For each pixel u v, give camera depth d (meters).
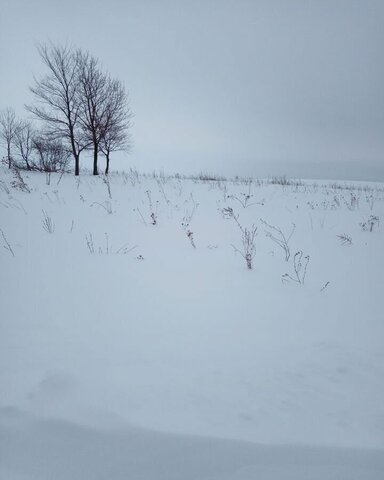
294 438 1.63
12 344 2.41
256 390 1.97
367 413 1.81
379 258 5.04
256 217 8.10
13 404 1.77
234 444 1.59
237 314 3.09
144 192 11.06
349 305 3.34
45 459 1.50
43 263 4.41
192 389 1.96
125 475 1.44
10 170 15.02
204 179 16.19
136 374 2.09
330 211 9.20
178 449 1.56
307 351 2.44
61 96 16.41
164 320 2.92
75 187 11.55
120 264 4.52
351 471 1.47
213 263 4.70
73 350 2.36
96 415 1.72
